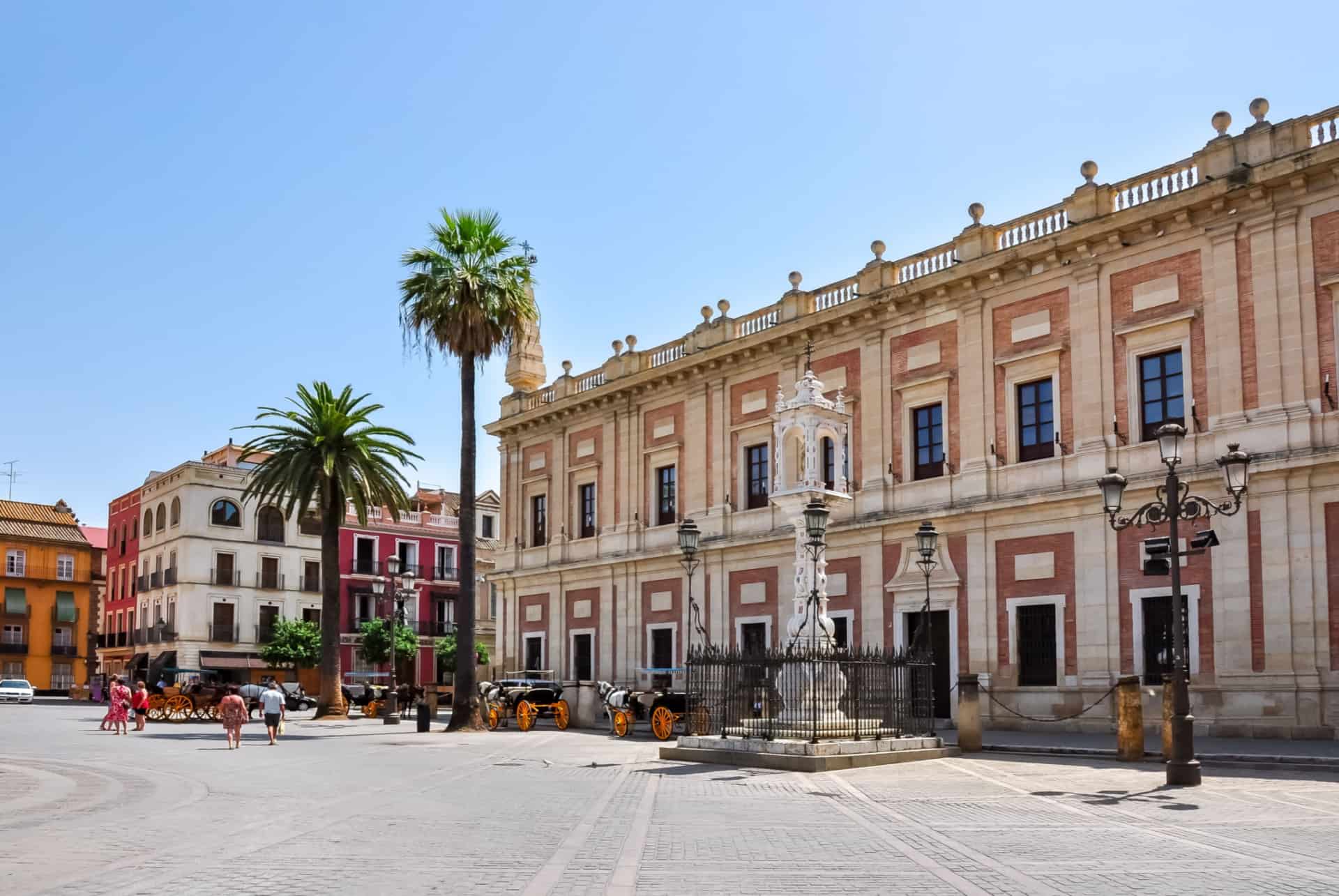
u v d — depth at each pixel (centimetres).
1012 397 3347
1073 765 2189
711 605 4234
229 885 999
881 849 1195
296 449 4597
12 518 8694
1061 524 3170
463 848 1211
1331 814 1475
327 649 4522
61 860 1133
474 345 3766
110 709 3684
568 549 4984
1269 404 2769
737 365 4241
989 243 3422
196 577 7250
